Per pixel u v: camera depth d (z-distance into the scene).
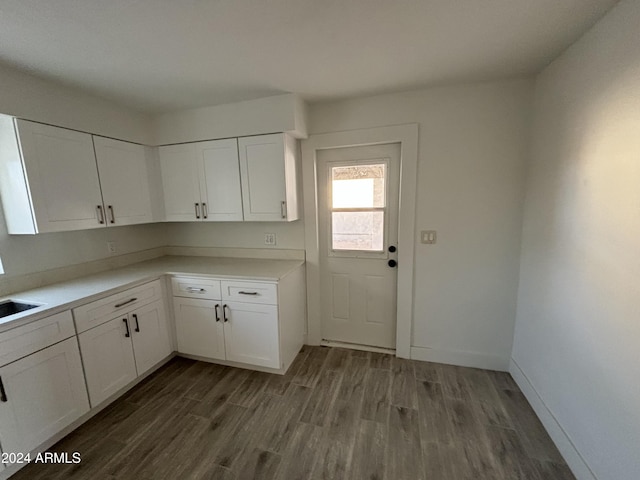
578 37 1.46
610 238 1.24
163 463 1.54
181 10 1.17
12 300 1.76
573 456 1.45
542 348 1.80
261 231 2.76
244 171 2.36
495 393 2.03
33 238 1.99
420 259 2.34
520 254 2.12
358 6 1.18
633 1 1.11
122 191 2.32
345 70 1.78
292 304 2.46
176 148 2.54
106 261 2.48
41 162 1.77
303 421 1.81
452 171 2.16
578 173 1.47
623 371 1.16
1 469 1.42
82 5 1.11
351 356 2.56
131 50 1.48
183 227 3.03
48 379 1.60
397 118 2.21
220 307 2.33
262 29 1.33
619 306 1.19
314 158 2.47
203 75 1.79
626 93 1.16
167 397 2.06
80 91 1.98
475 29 1.37
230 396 2.06
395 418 1.82
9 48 1.41
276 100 2.17
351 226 2.57
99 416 1.88
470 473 1.45
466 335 2.33
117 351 2.01
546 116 1.79
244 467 1.50
